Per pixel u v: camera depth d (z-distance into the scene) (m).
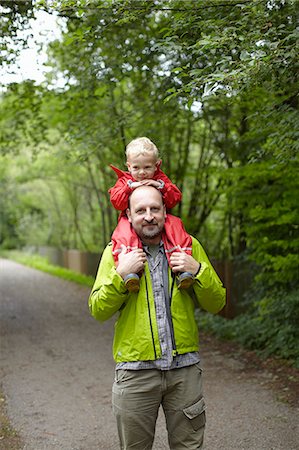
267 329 7.82
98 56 7.82
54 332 9.66
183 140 12.55
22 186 30.23
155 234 2.82
